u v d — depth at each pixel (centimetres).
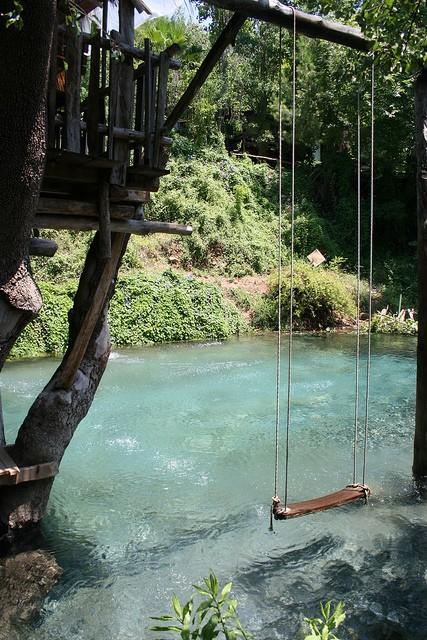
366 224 2305
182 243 1816
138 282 1448
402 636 362
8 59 315
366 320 1762
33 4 309
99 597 398
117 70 389
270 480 615
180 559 452
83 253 1506
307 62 2130
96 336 466
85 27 502
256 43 2397
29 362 1166
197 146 2211
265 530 501
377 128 2112
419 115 552
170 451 701
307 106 2216
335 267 1995
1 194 334
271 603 395
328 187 2409
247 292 1745
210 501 563
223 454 693
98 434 759
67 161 381
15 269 360
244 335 1587
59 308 1269
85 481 610
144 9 424
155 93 420
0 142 327
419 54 428
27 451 442
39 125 335
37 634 359
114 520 519
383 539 484
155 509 543
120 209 426
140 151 434
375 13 413
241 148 2467
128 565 441
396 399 952
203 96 2183
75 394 453
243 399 936
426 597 403
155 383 1025
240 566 443
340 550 466
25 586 405
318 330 1695
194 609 386
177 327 1473
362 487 458
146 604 393
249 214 2119
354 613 385
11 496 447
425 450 576
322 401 936
